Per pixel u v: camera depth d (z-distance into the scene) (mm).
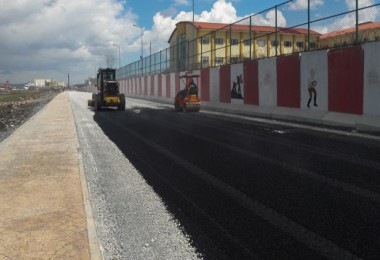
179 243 4840
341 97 14680
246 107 21766
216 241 4840
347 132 12766
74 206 5773
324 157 8984
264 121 17234
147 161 9453
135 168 8773
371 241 4652
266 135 12727
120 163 9367
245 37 24109
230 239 4875
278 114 18531
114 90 26953
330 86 15242
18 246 4418
